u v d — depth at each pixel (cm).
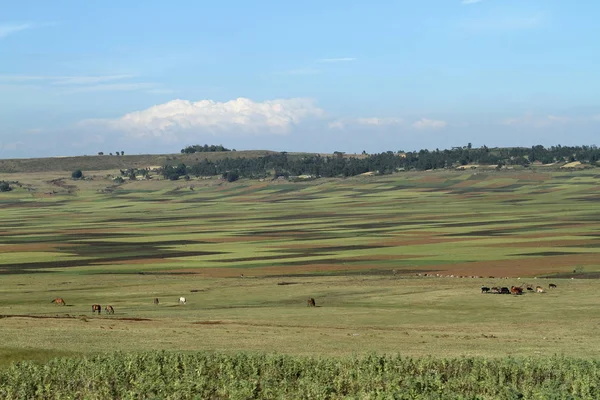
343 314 9919
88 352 6612
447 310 10319
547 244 19550
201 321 8950
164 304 11350
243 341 7462
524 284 12700
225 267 16562
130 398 5109
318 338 7725
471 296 11506
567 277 14025
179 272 15838
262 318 9444
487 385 5497
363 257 17762
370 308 10544
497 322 9250
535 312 10069
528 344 7531
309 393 5266
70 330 7819
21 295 12425
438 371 5978
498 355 6800
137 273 15762
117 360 6006
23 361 6006
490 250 18538
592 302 10831
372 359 6100
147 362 6044
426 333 8219
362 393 5288
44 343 6962
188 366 5953
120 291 12862
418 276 14200
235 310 10412
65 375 5656
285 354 6650
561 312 10044
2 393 5238
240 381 5453
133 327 8225
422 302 11075
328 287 12825
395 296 11706
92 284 13788
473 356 6606
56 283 13962
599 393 5344
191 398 5259
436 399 5097
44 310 10444
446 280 13412
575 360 6259
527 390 5491
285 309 10462
